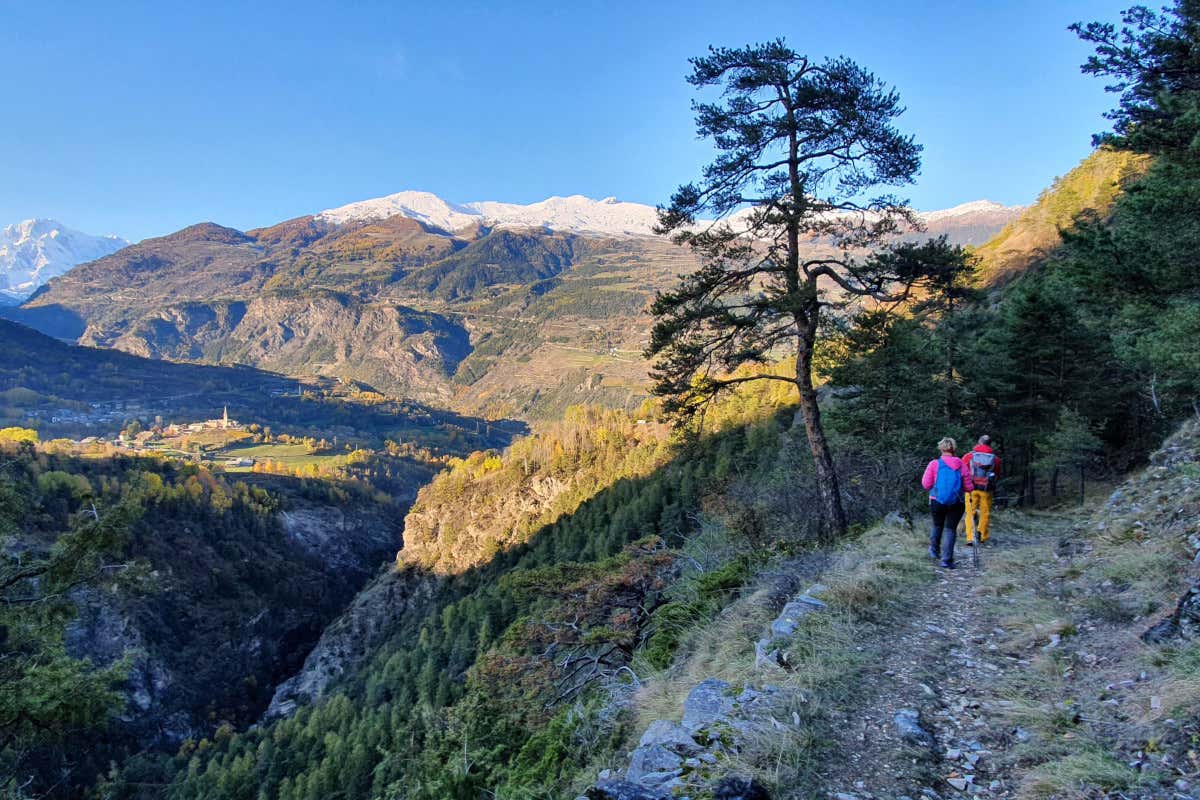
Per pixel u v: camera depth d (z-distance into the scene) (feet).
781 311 44.73
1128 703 13.52
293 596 490.90
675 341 48.08
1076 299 77.51
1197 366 40.78
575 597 48.67
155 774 281.54
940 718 14.80
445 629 283.18
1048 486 93.15
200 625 405.80
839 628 20.22
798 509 56.44
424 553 496.64
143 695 335.67
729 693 17.46
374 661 337.72
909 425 69.36
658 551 51.70
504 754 28.71
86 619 342.85
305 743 236.22
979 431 83.66
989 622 20.57
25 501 45.32
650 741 15.31
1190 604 15.84
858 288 44.86
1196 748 11.24
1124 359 64.39
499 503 476.95
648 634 40.68
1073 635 17.80
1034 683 15.81
